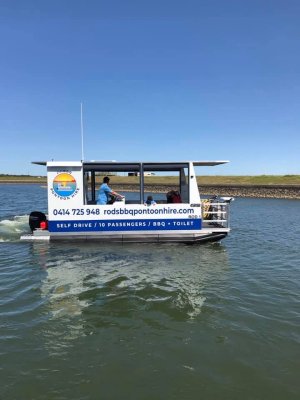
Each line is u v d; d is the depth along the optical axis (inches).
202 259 478.3
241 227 840.3
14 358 216.5
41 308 295.1
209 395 185.3
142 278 384.2
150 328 261.4
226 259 482.0
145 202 601.9
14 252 496.1
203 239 562.3
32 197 1921.8
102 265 434.3
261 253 527.5
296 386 193.5
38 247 527.2
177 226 559.8
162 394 185.5
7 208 1214.9
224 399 182.2
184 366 211.6
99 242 555.5
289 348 233.6
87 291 338.6
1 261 447.5
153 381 196.5
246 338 247.0
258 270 427.8
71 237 553.9
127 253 498.9
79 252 498.9
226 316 283.9
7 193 2410.2
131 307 300.8
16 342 236.4
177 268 428.8
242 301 318.3
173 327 263.4
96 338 244.5
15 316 277.9
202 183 2935.5
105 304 306.7
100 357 220.4
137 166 560.1
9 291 335.9
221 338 246.7
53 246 534.0
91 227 553.6
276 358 221.5
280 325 268.2
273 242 626.5
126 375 201.9
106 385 192.2
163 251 516.7
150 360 217.8
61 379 196.7
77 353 224.4
